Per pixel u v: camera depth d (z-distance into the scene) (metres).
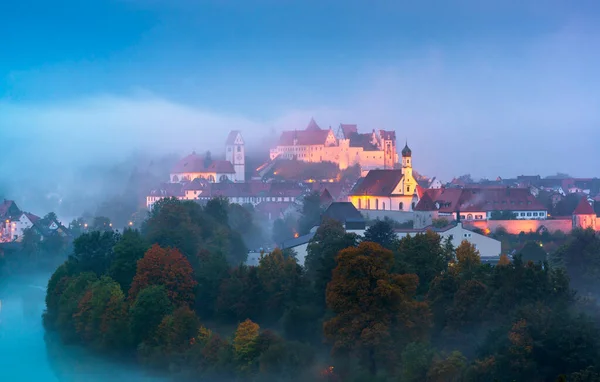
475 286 192.62
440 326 190.75
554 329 165.50
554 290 191.12
